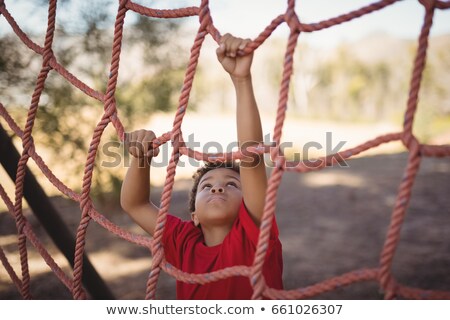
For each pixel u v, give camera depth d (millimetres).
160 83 6270
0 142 2322
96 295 2848
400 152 10602
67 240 2738
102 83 5602
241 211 1628
